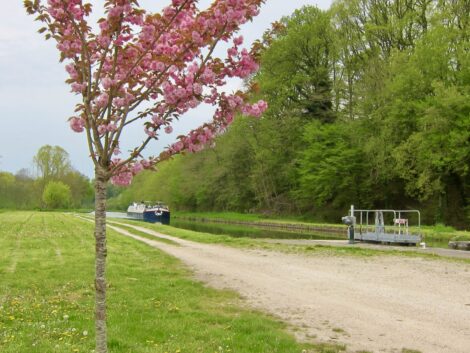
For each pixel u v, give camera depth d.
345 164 44.44
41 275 12.75
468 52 34.12
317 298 10.47
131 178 4.62
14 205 94.00
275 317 8.82
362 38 45.62
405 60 37.19
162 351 6.42
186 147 4.71
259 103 4.87
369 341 7.31
